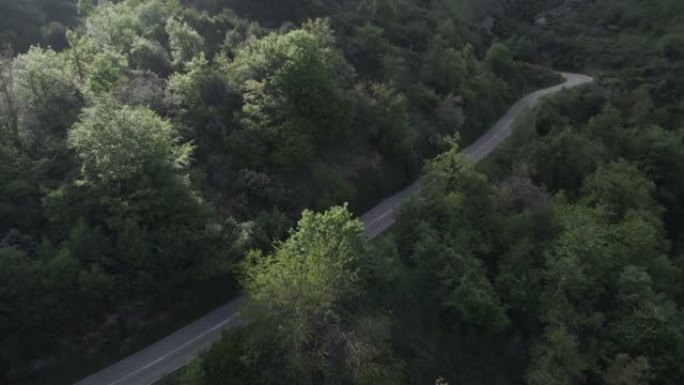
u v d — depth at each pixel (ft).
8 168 133.59
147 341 126.82
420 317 142.31
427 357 135.74
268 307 107.04
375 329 115.55
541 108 246.47
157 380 116.37
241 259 138.21
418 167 204.03
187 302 134.51
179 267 130.21
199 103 170.81
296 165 171.12
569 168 206.08
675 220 218.79
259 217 150.51
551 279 151.64
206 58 210.59
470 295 140.05
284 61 185.68
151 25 230.48
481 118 250.16
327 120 179.93
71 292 118.21
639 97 257.96
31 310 114.11
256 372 107.14
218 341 112.37
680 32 346.95
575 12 413.59
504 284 153.99
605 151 213.46
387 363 120.67
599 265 155.53
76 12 317.01
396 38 271.49
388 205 185.68
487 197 171.53
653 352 141.28
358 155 190.60
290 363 105.50
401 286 143.84
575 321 143.74
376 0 271.28
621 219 183.52
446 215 158.71
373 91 208.13
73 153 146.82
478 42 334.85
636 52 340.39
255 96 176.55
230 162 163.32
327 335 109.81
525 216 165.68
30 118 154.20
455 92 241.55
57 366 116.57
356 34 247.91
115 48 200.13
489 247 161.48
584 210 176.24
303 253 121.39
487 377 142.61
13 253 114.42
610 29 383.65
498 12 406.62
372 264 135.54
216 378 104.94
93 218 129.49
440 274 144.97
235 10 268.00
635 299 149.48
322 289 107.45
